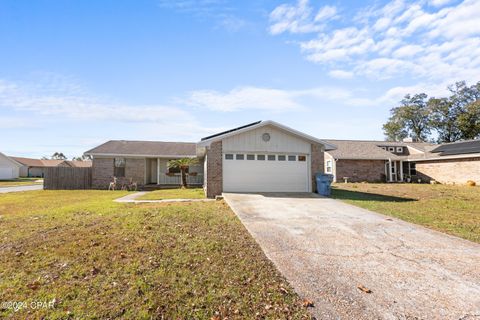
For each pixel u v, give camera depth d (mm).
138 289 3354
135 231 5781
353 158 24656
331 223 6988
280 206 9398
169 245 4941
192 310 2969
